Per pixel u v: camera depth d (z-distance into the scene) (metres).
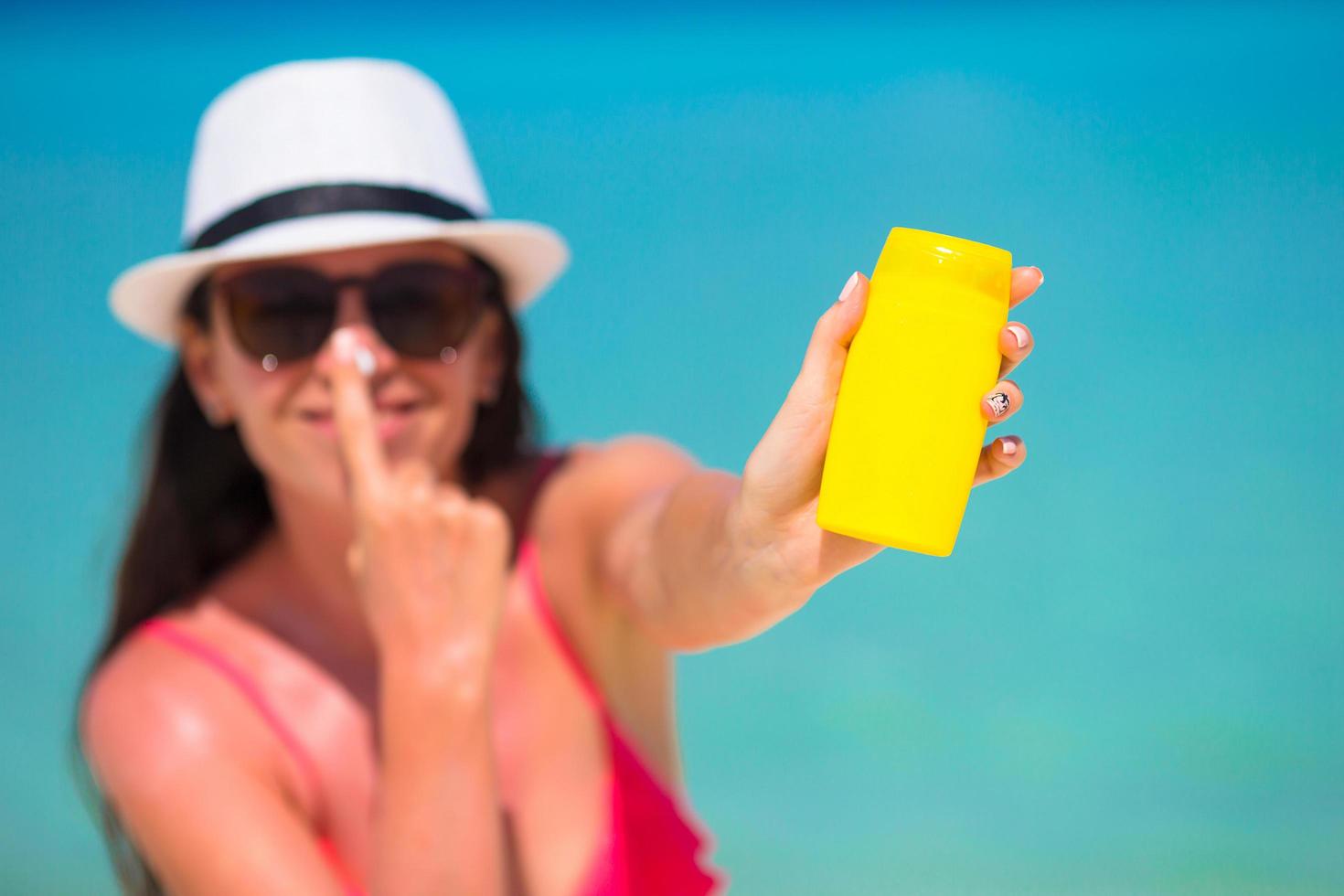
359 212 2.93
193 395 3.12
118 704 2.91
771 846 6.16
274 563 3.11
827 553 2.24
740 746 7.00
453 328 2.87
